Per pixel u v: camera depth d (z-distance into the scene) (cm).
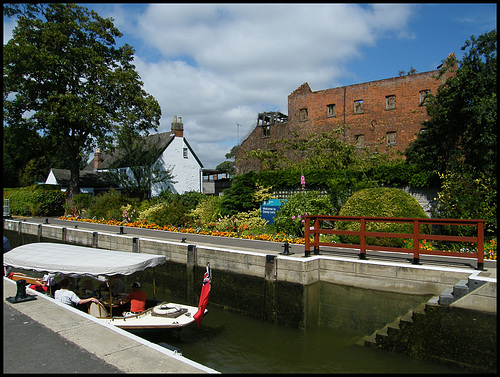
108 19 3284
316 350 845
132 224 2231
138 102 3275
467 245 1187
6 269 1322
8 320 664
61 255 1038
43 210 3284
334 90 3159
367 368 745
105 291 1057
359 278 965
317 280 1027
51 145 3622
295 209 1541
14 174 5397
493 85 1373
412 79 2805
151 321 925
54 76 3034
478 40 1446
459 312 724
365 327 945
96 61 3088
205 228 1847
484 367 694
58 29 2970
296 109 3350
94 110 2984
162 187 3494
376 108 2955
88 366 482
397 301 901
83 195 3241
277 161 2344
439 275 853
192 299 1256
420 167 1636
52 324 644
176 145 3931
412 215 1210
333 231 1044
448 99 1477
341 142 2127
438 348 738
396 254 1091
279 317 1022
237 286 1129
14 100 3011
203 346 891
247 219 1833
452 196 1318
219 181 3894
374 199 1282
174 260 1341
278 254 1107
